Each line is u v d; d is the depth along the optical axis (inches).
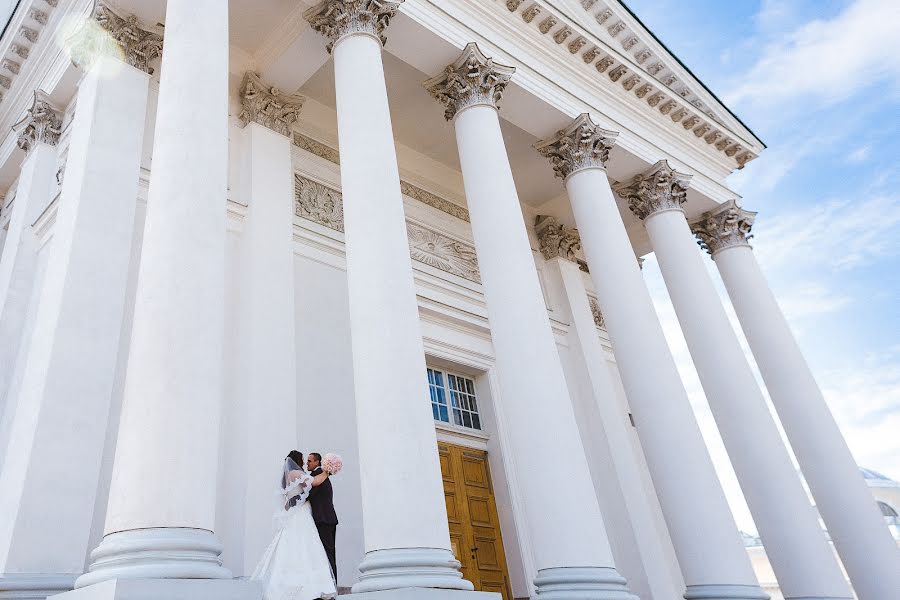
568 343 769.6
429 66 552.7
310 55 549.0
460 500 599.8
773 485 589.9
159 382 255.4
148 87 481.4
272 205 532.4
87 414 353.4
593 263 594.2
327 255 570.6
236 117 560.4
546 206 831.1
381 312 355.6
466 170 510.9
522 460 409.4
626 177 723.4
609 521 676.7
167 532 232.5
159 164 310.5
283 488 298.5
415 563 293.9
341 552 460.4
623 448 714.8
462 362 653.9
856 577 621.9
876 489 1612.9
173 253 284.2
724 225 783.1
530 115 625.6
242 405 443.8
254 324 472.1
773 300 751.1
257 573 271.0
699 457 510.9
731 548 482.3
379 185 396.8
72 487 335.6
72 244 384.8
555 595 360.2
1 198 605.0
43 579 308.2
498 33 603.2
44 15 530.3
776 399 706.8
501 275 458.0
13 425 367.6
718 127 792.3
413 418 331.0
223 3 379.9
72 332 364.5
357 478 494.6
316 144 624.7
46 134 527.2
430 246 682.8
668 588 655.1
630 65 695.7
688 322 658.8
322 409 498.9
